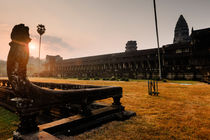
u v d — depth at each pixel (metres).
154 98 6.88
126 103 5.68
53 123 2.42
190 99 6.52
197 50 31.66
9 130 3.35
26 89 1.89
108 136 2.54
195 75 31.34
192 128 2.97
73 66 66.06
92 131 2.74
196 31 33.28
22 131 1.97
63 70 70.62
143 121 3.41
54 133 2.29
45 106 2.11
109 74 51.00
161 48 40.44
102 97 3.33
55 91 2.28
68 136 2.40
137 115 3.93
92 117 3.00
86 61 60.66
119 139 2.42
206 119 3.57
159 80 27.03
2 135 3.05
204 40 31.22
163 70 37.19
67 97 2.46
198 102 5.79
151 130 2.86
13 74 1.87
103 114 3.31
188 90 10.33
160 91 9.85
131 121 3.40
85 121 2.83
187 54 33.25
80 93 2.73
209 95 7.75
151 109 4.64
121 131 2.78
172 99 6.54
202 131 2.81
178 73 34.22
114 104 3.97
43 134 1.94
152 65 41.38
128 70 45.78
